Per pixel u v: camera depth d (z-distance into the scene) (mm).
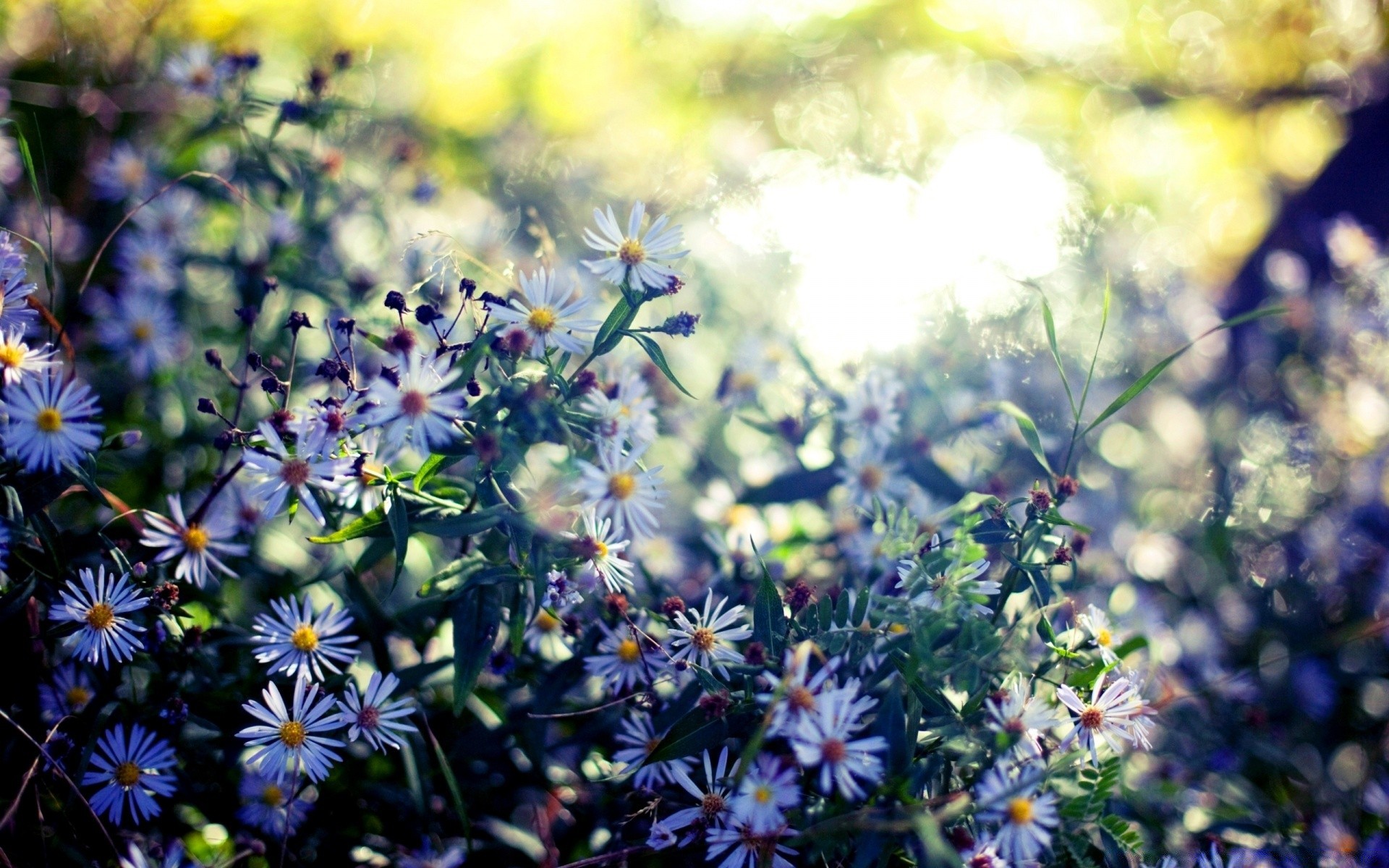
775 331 617
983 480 575
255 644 490
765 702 435
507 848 496
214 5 703
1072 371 666
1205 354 783
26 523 455
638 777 472
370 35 760
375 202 621
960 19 1042
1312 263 827
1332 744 588
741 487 585
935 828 416
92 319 586
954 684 448
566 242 651
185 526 487
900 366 595
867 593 455
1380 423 683
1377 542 643
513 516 448
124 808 475
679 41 896
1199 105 1133
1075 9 1092
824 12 980
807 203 684
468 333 551
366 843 494
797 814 440
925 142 876
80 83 643
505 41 805
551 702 495
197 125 608
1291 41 1114
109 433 553
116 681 479
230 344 592
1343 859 511
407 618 502
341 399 473
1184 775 533
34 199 587
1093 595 594
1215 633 617
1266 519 659
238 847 484
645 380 581
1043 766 439
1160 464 708
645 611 494
